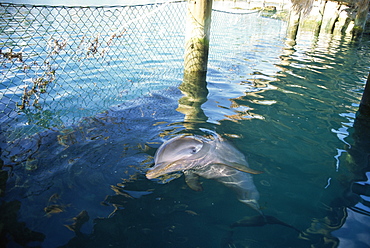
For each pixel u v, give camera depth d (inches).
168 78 266.5
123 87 239.5
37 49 280.5
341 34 583.8
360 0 519.2
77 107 199.2
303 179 129.5
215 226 101.5
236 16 730.8
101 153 143.9
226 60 344.8
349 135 171.0
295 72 302.4
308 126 181.2
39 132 163.3
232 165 136.3
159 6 242.5
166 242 93.6
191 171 131.9
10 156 138.0
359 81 278.1
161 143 154.6
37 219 99.7
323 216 106.9
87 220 101.0
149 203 111.8
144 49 342.0
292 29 498.0
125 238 94.2
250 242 94.7
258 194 119.3
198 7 251.3
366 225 101.7
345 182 127.2
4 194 111.1
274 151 152.0
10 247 87.5
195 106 206.8
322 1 558.3
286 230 100.0
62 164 133.5
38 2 486.3
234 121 184.5
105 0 583.5
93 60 293.0
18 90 210.1
